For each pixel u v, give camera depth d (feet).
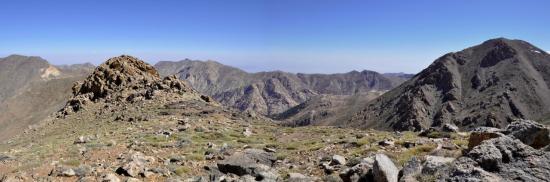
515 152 46.09
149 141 128.77
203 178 67.72
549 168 42.80
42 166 83.66
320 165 74.74
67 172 71.97
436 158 52.85
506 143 46.91
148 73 359.87
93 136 158.20
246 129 178.60
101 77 335.26
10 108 565.53
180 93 298.15
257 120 265.34
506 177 42.60
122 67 346.74
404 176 51.24
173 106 257.75
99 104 298.15
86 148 112.68
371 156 72.90
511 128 57.21
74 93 356.18
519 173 42.70
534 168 43.06
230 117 241.96
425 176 48.62
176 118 214.28
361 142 94.94
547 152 45.42
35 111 554.87
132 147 110.42
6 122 518.78
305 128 185.06
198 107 260.01
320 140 122.11
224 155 94.48
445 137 95.09
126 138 143.43
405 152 73.67
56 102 587.68
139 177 70.85
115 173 72.64
